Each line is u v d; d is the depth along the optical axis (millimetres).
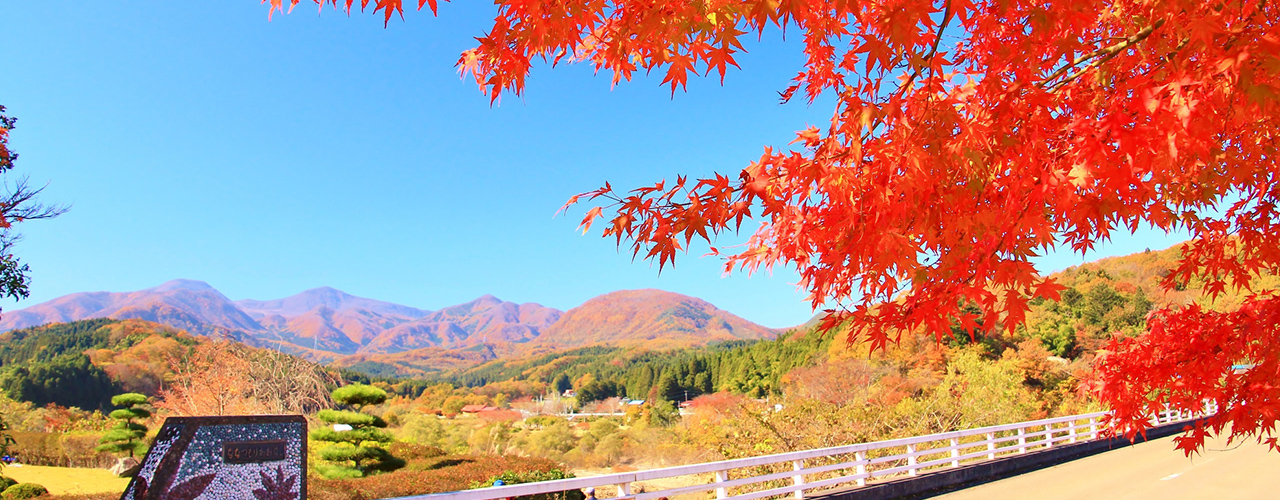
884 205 1909
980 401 20031
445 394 97812
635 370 129750
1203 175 2588
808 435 14641
